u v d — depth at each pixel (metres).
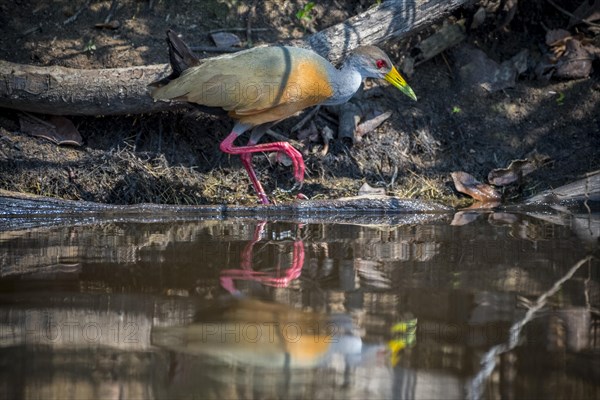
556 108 13.04
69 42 12.55
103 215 11.05
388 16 12.11
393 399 5.46
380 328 6.68
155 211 11.16
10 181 11.39
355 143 12.42
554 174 12.37
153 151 11.89
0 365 5.92
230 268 8.28
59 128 11.79
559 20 13.84
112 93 11.36
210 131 12.21
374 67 11.39
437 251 9.02
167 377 5.78
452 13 13.50
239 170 12.08
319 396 5.50
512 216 11.14
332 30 12.03
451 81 13.27
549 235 9.83
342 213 11.35
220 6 13.30
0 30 12.54
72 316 6.89
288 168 12.13
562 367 5.98
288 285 7.71
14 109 11.77
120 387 5.59
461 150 12.64
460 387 5.61
